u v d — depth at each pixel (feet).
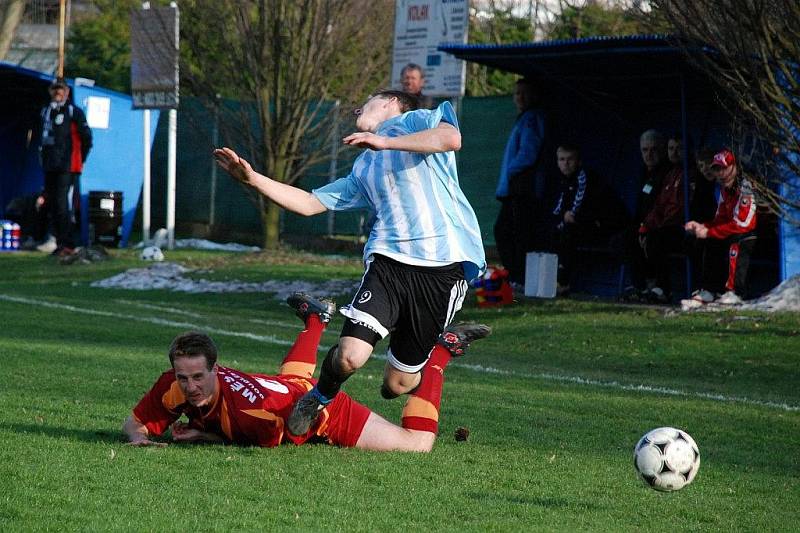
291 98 243.60
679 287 182.50
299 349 70.13
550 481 60.49
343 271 214.28
